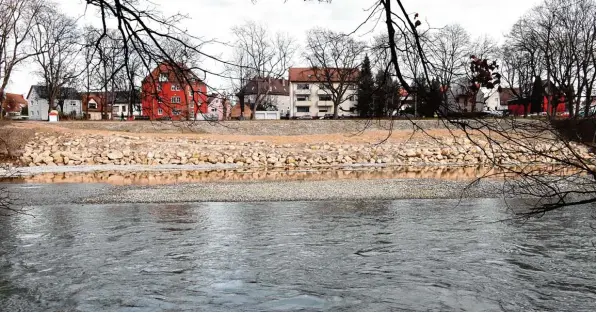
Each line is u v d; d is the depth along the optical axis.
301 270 11.63
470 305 9.42
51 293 10.16
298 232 15.64
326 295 9.99
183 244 14.16
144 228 16.42
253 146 46.19
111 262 12.35
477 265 11.84
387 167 40.25
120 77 5.90
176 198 23.25
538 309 9.21
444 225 16.38
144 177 33.44
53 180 31.52
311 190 25.39
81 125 51.47
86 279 11.03
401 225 16.50
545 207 7.00
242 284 10.69
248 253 13.15
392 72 5.22
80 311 9.24
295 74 93.69
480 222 16.73
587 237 14.30
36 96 101.19
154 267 11.93
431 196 22.91
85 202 22.30
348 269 11.66
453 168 38.69
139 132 51.66
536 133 6.04
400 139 46.41
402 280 10.84
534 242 13.85
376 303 9.57
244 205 21.22
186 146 45.19
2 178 32.56
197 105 5.97
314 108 93.88
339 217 18.12
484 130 5.56
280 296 9.97
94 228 16.45
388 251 13.20
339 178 31.95
